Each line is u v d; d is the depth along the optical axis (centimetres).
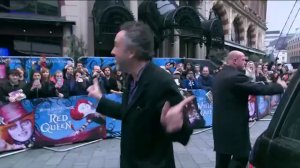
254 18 3712
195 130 931
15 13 1540
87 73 885
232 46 2823
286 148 221
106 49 1694
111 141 817
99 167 621
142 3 1989
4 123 711
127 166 225
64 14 1620
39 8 1591
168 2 1992
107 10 1645
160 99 213
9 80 756
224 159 457
